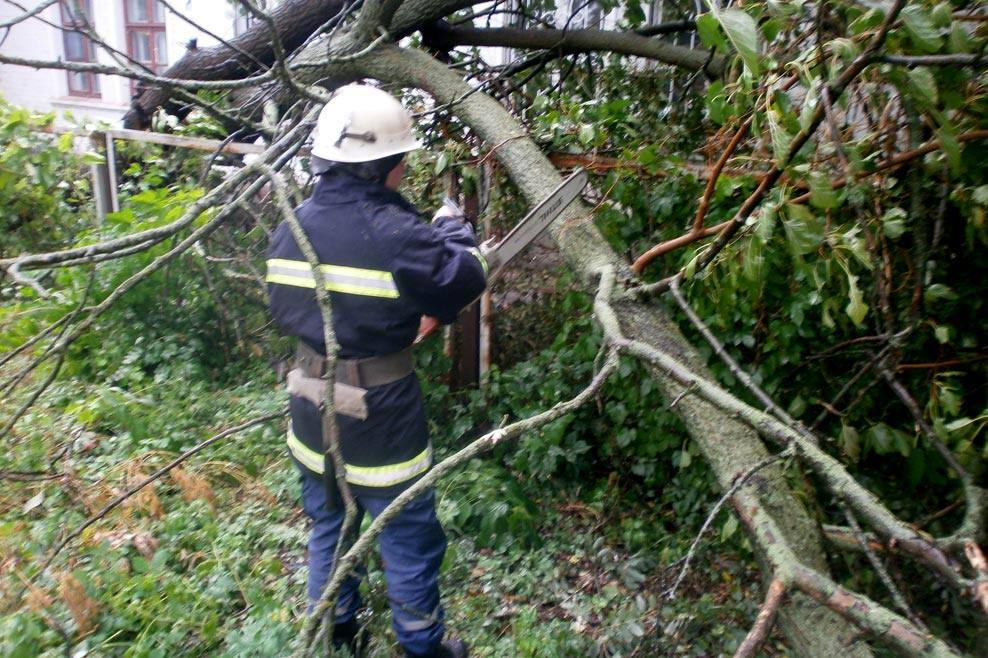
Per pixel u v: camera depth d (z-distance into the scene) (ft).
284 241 7.14
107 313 13.82
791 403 9.98
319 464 7.24
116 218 13.85
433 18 14.43
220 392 13.60
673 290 8.13
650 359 6.40
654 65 16.87
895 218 7.94
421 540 7.12
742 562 9.85
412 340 7.05
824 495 10.05
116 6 34.27
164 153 16.81
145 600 8.18
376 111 6.76
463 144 12.28
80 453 11.58
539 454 11.27
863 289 9.26
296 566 9.44
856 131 9.34
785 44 8.23
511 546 10.11
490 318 12.54
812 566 6.68
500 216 12.50
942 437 7.72
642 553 10.07
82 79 37.81
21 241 17.88
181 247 8.25
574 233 9.55
